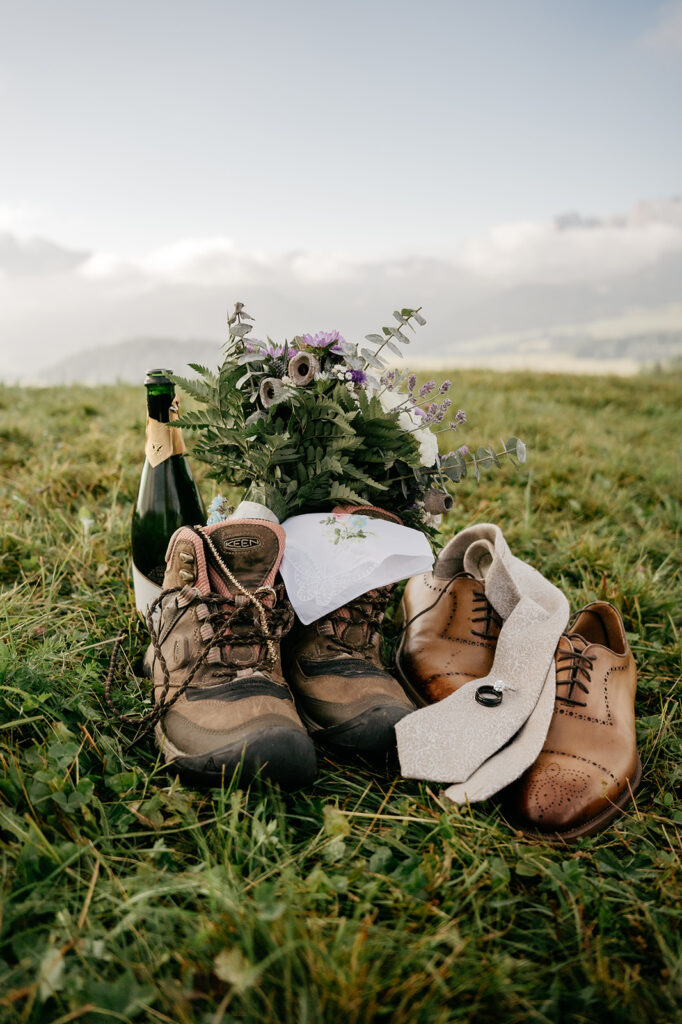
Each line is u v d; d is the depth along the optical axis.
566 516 3.54
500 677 1.66
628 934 1.17
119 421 4.67
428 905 1.12
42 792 1.28
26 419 4.56
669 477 4.36
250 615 1.50
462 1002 1.00
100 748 1.47
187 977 0.98
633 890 1.24
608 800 1.41
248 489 1.81
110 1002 0.93
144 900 1.09
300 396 1.66
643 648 2.17
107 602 2.15
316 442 1.75
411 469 1.86
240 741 1.31
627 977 1.06
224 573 1.52
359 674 1.58
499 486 3.84
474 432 5.17
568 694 1.59
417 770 1.42
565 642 1.68
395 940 1.08
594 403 8.24
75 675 1.66
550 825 1.36
